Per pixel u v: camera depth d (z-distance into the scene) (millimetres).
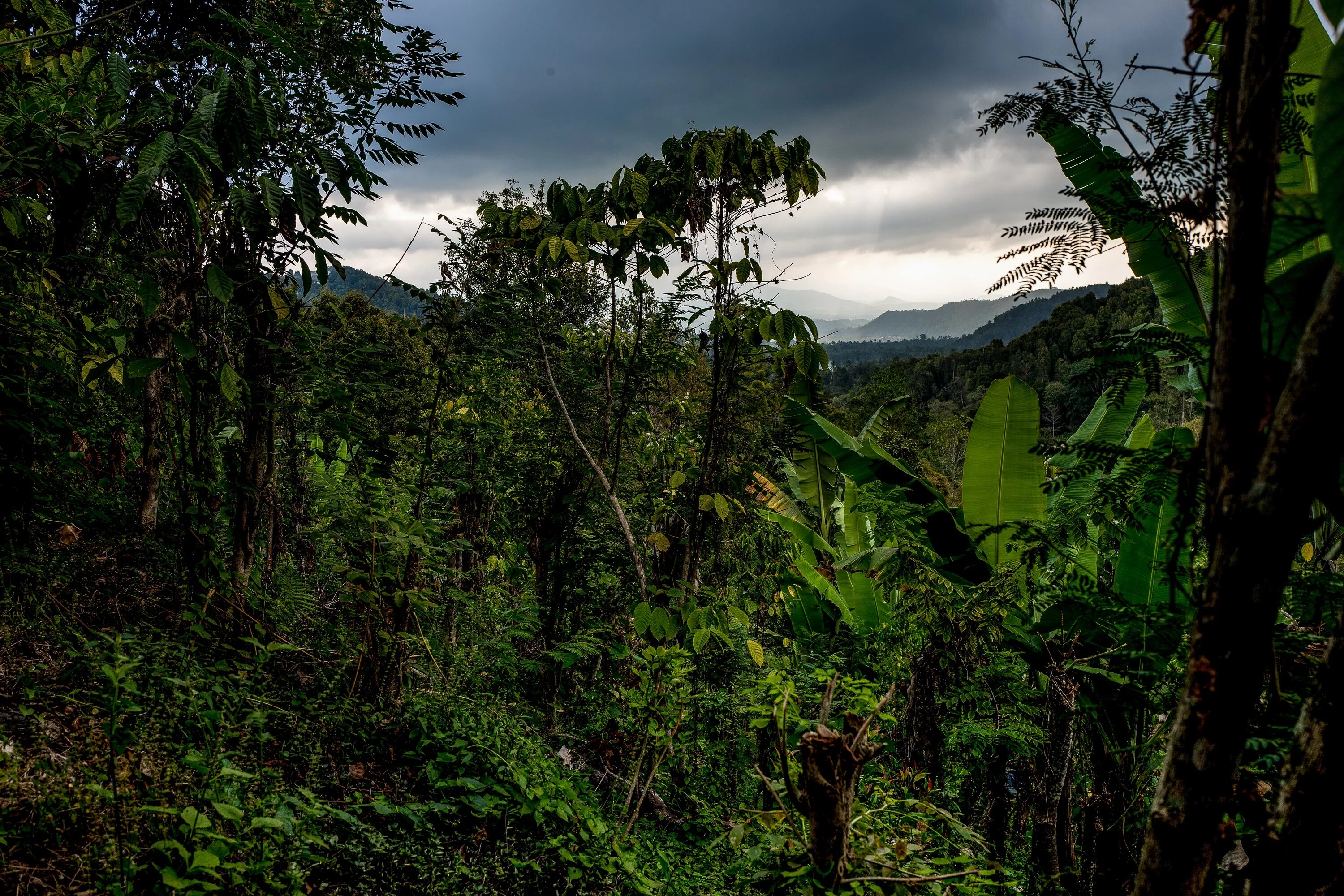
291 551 4500
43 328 2494
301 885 1941
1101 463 1656
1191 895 1114
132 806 1825
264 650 2996
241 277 2863
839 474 6742
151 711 2252
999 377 4223
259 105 2418
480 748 3254
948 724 3773
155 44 3086
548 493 4855
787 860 2633
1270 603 1021
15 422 2242
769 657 4492
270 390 3064
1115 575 3570
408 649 3615
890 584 4141
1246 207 1073
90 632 2723
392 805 2701
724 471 4527
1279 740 1698
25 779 1866
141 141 2402
